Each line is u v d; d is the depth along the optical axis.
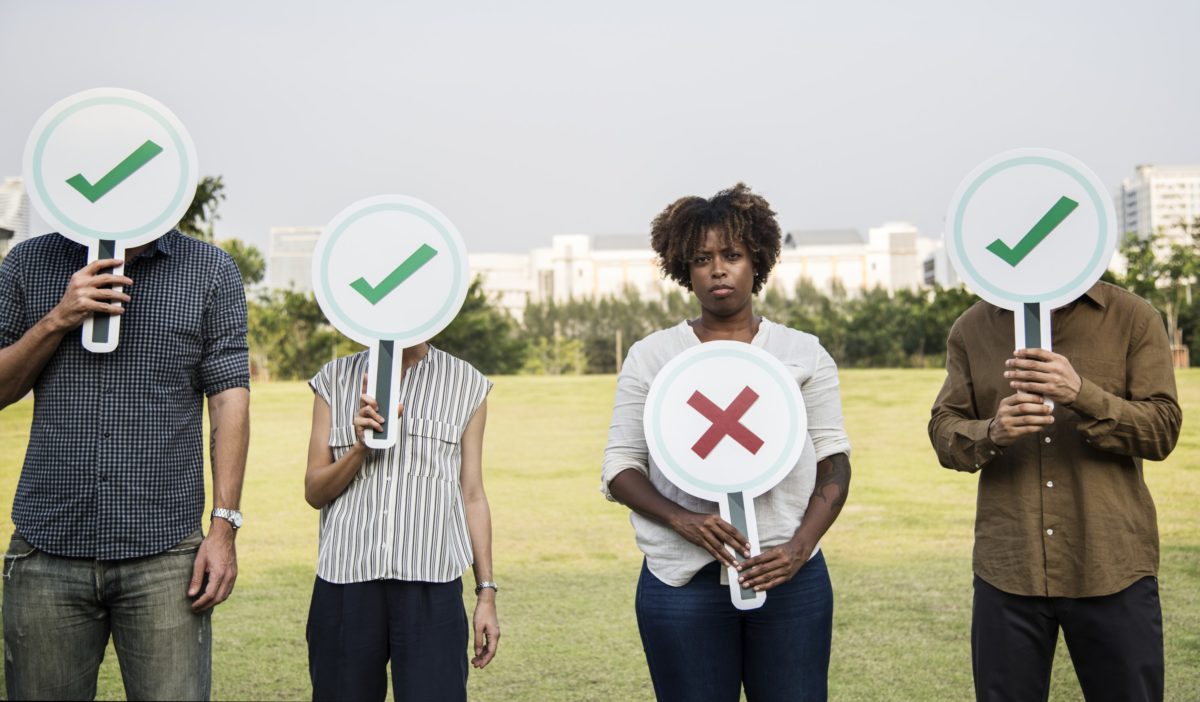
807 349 2.46
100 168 2.21
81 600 2.15
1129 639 2.39
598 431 15.77
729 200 2.43
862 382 20.58
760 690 2.32
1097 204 2.41
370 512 2.37
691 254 2.42
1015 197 2.47
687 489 2.33
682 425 2.36
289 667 4.70
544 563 7.20
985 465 2.58
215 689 4.38
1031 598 2.48
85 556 2.12
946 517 8.59
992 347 2.61
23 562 2.14
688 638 2.31
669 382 2.38
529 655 4.84
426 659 2.33
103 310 2.11
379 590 2.34
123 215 2.21
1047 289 2.43
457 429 2.48
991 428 2.41
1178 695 4.02
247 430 2.30
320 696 2.35
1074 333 2.51
